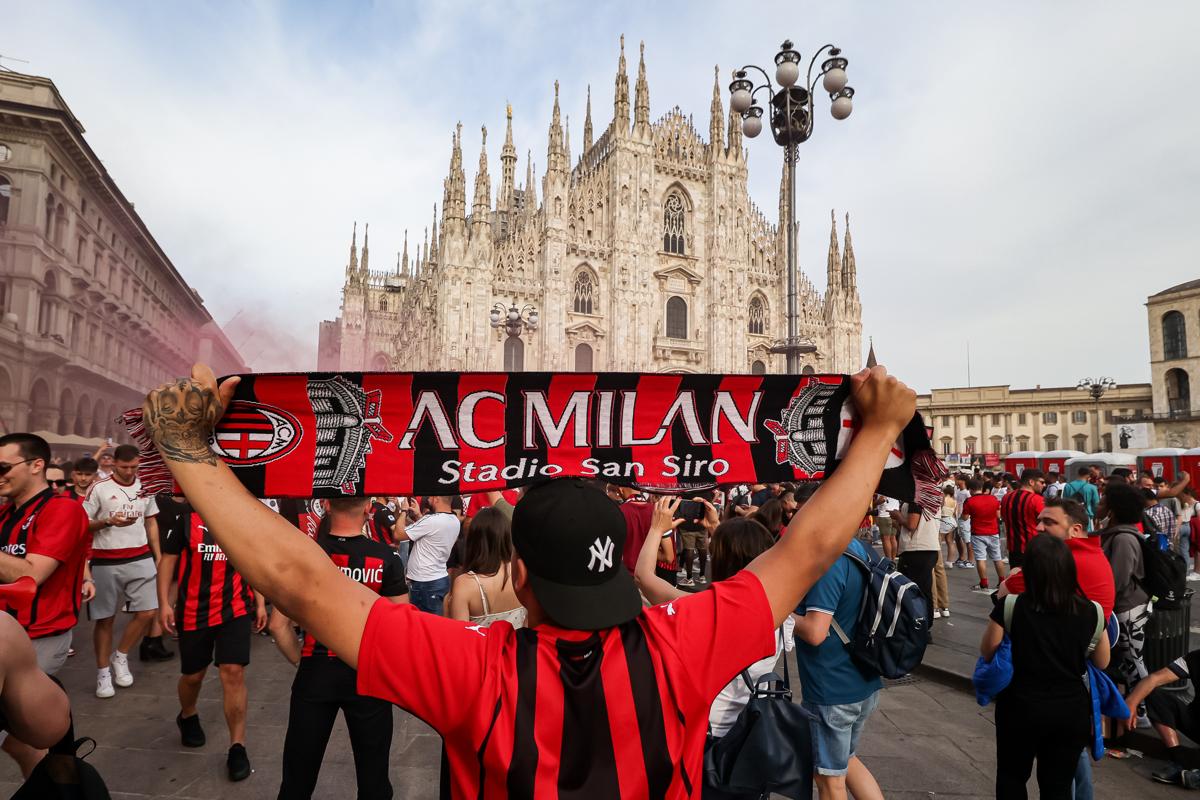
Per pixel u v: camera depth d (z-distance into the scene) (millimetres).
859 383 2012
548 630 1647
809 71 16469
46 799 2408
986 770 5711
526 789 1417
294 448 2404
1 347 30000
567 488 1731
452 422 2539
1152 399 68250
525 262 48000
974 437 81750
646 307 50500
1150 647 6383
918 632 3941
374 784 4195
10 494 4781
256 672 8672
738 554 4242
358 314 83500
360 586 1647
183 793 5191
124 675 7844
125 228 44344
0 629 2336
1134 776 5652
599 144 55594
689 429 2709
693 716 1600
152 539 8102
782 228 56781
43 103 32344
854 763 4320
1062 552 3949
